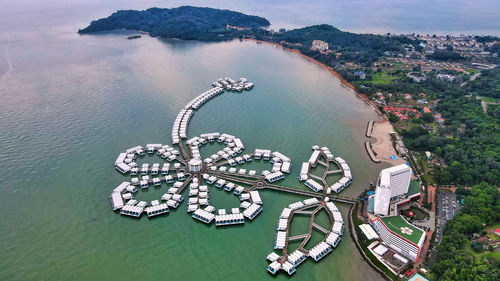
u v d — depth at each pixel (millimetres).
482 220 169875
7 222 177750
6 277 148750
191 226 178000
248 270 153375
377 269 151125
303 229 176000
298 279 149250
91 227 176375
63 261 156625
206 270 152750
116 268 153125
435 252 157000
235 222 178250
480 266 137875
